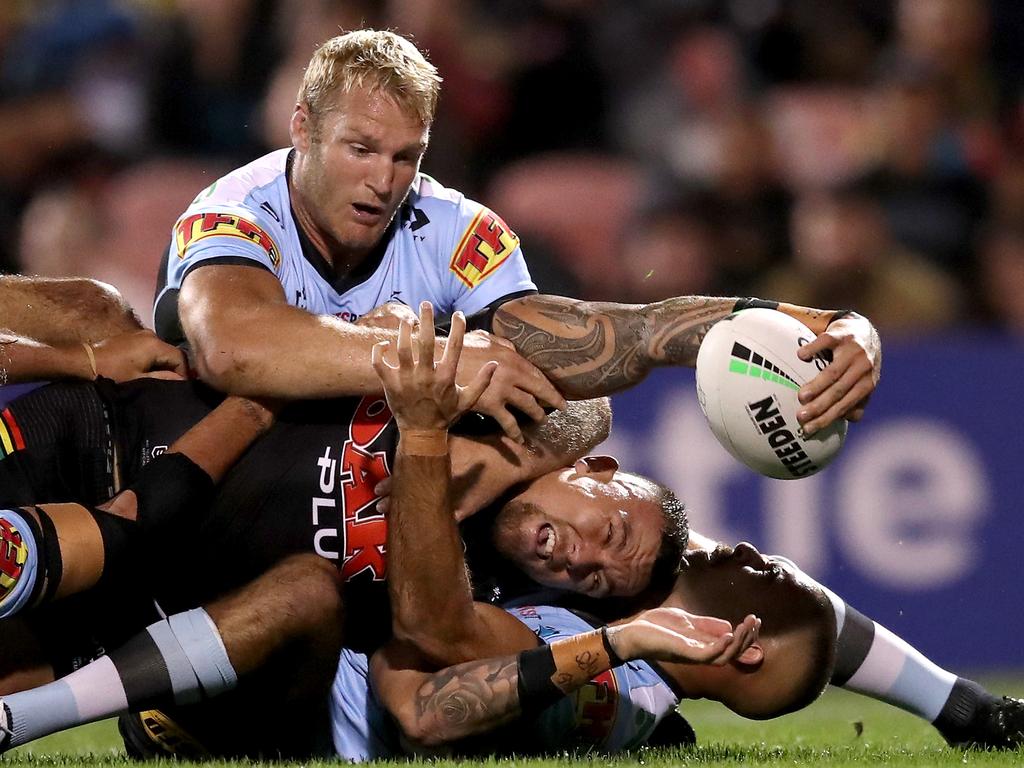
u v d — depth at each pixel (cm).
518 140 4044
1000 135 3975
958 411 2902
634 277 3831
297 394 1541
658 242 3816
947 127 3916
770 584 1553
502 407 1536
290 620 1436
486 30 4050
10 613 1412
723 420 1507
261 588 1450
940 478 2883
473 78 3969
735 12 4144
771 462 1502
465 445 1552
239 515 1531
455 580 1412
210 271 1617
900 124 3878
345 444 1545
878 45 4156
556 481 1562
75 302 1780
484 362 1538
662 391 2828
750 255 3825
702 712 2297
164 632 1423
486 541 1591
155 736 1523
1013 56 4103
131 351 1636
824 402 1469
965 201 3869
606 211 3925
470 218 1794
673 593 1588
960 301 3794
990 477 2895
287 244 1730
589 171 3981
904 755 1495
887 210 3812
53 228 3759
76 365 1620
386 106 1639
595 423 1638
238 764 1384
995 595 2878
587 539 1541
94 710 1402
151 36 4003
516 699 1377
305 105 1689
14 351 1598
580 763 1354
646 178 3966
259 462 1542
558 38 4069
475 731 1400
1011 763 1431
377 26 3916
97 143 3903
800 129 3941
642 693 1524
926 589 2858
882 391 2886
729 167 3838
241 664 1426
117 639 1560
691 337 1585
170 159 3906
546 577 1567
